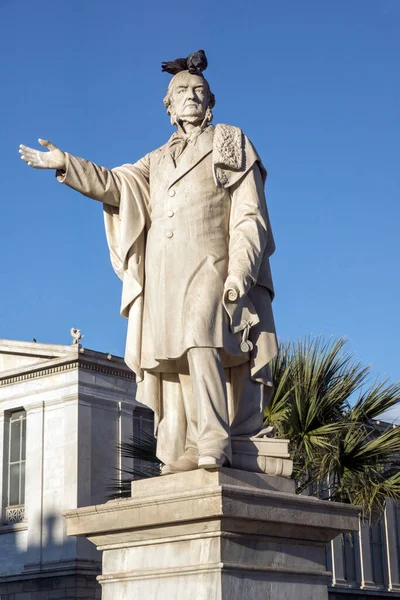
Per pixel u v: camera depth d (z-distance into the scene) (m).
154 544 5.47
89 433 31.44
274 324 6.06
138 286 6.12
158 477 5.66
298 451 14.30
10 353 33.69
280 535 5.47
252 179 6.06
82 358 31.67
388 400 15.09
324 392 14.68
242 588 5.21
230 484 5.44
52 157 6.05
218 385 5.57
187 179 6.04
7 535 32.12
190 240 5.90
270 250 6.12
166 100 6.39
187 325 5.67
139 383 6.16
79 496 30.64
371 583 34.88
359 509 5.84
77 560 30.28
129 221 6.13
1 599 31.55
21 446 33.06
